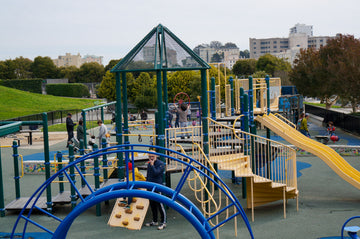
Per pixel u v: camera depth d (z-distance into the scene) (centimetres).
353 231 684
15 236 915
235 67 8956
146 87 4684
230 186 1390
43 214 1080
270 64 7900
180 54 1067
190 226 962
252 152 1248
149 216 1052
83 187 1152
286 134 1253
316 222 977
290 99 2536
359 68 2619
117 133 1112
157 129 1188
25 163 1609
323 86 3225
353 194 1238
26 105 5766
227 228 948
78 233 923
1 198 1063
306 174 1516
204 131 1063
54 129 3400
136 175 1065
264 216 1038
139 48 1084
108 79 5897
